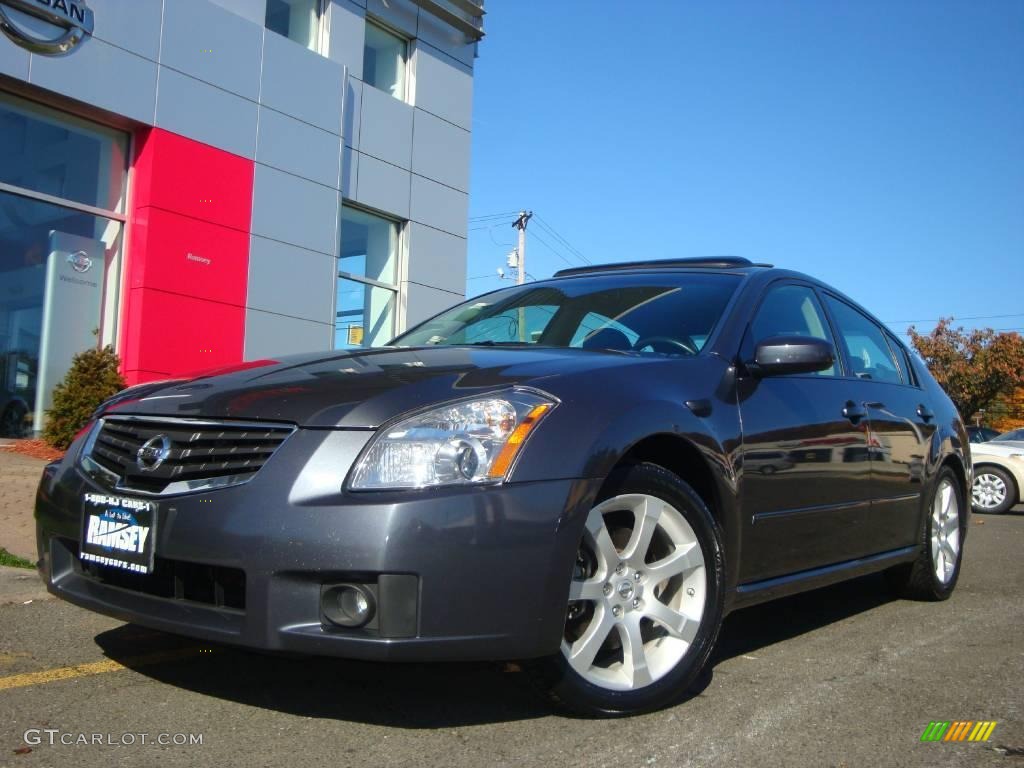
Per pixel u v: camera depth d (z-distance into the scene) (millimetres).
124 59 10320
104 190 10680
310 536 2346
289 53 12133
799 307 4062
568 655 2611
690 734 2660
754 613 4453
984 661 3594
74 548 2904
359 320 13812
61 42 9695
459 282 15156
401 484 2383
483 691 2959
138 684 2979
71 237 10414
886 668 3457
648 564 2848
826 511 3664
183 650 3367
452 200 15023
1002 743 2682
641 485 2783
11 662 3205
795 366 3314
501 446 2482
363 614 2328
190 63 10969
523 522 2436
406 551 2311
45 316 10219
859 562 4047
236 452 2555
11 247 9914
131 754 2404
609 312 3777
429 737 2564
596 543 2686
